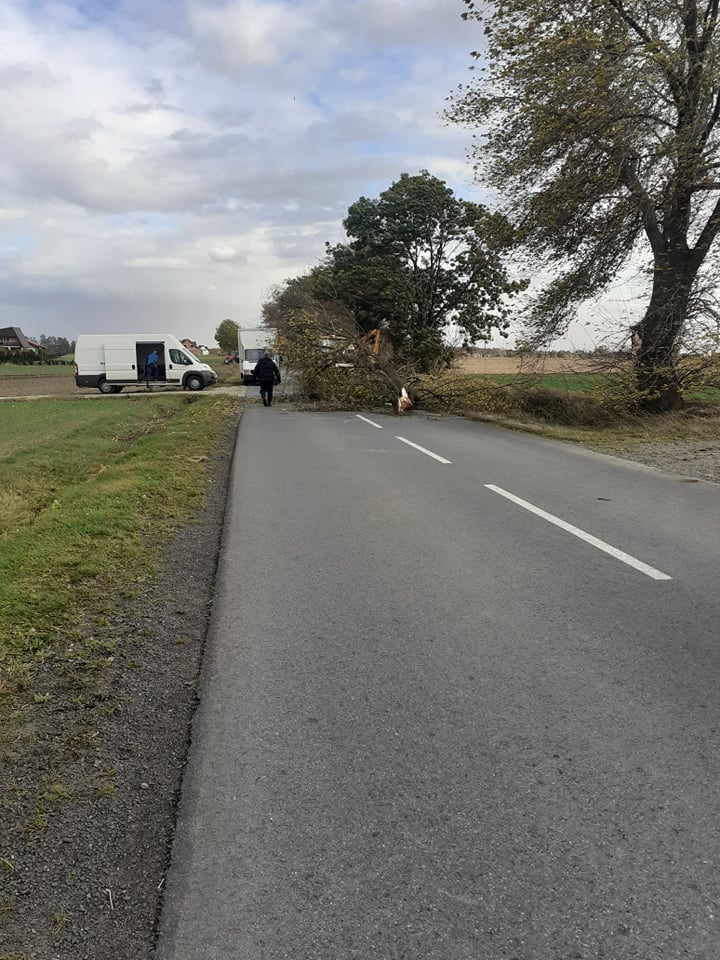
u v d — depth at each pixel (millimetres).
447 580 5711
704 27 16250
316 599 5309
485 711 3615
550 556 6348
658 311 17484
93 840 2719
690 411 17938
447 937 2230
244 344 41938
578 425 19062
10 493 9844
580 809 2830
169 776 3145
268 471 11188
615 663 4145
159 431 16812
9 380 56562
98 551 6340
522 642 4469
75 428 18031
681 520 7637
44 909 2385
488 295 39000
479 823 2760
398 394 22469
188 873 2537
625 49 15602
